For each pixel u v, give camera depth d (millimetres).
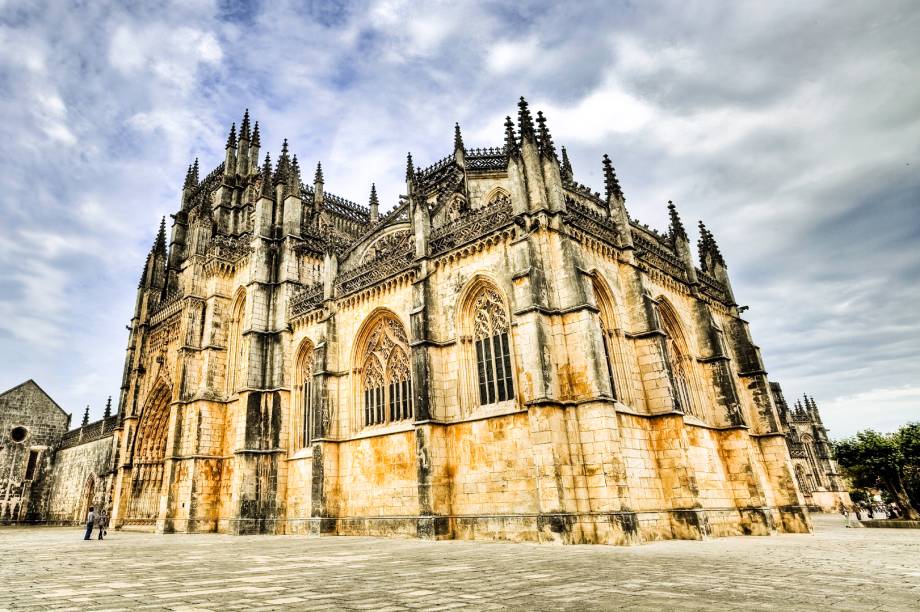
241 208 68438
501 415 31047
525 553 21672
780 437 43062
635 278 35438
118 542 34406
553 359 28922
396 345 39844
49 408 100500
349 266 51000
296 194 55625
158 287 71375
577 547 24188
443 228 37500
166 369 61875
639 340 34375
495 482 30562
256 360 49188
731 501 37750
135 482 59938
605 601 10906
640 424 31953
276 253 54156
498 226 33375
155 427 61250
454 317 35250
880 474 50031
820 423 99188
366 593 12070
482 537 30094
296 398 47812
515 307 31938
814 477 94125
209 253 58469
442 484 32250
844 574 15125
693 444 36094
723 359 40750
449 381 34500
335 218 69000
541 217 31094
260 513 45031
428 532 30969
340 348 43750
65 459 95062
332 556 21688
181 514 49344
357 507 38406
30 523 92500
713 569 16219
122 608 10281
